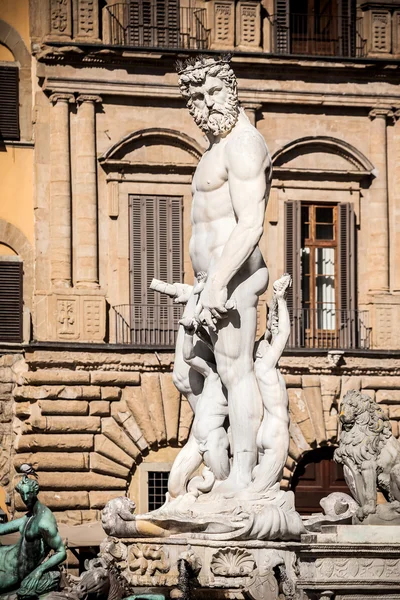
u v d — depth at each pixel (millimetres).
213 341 33375
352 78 90750
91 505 83500
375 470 36188
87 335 85500
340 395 87312
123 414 84250
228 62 33844
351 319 89438
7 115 87125
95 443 83875
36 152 87125
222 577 31328
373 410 36531
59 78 87062
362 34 90750
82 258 86875
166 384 84875
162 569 32156
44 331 85250
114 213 87688
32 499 33125
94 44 86688
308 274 89812
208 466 33688
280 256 89250
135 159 88062
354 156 90688
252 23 88750
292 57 89000
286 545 31125
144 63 87812
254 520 31578
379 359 88125
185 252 88500
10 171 86938
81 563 70750
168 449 84750
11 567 32906
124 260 87500
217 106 33562
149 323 87062
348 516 35000
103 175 87875
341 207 90312
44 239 86625
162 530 32344
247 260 33219
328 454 86750
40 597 32156
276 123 90000
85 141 87312
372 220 91188
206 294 32906
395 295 90562
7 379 84938
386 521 34312
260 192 33031
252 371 33469
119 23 87500
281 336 33906
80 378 83938
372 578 30562
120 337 86500
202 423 33719
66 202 86875
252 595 31047
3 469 83938
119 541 32719
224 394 33812
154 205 88188
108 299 87062
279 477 33188
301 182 90188
